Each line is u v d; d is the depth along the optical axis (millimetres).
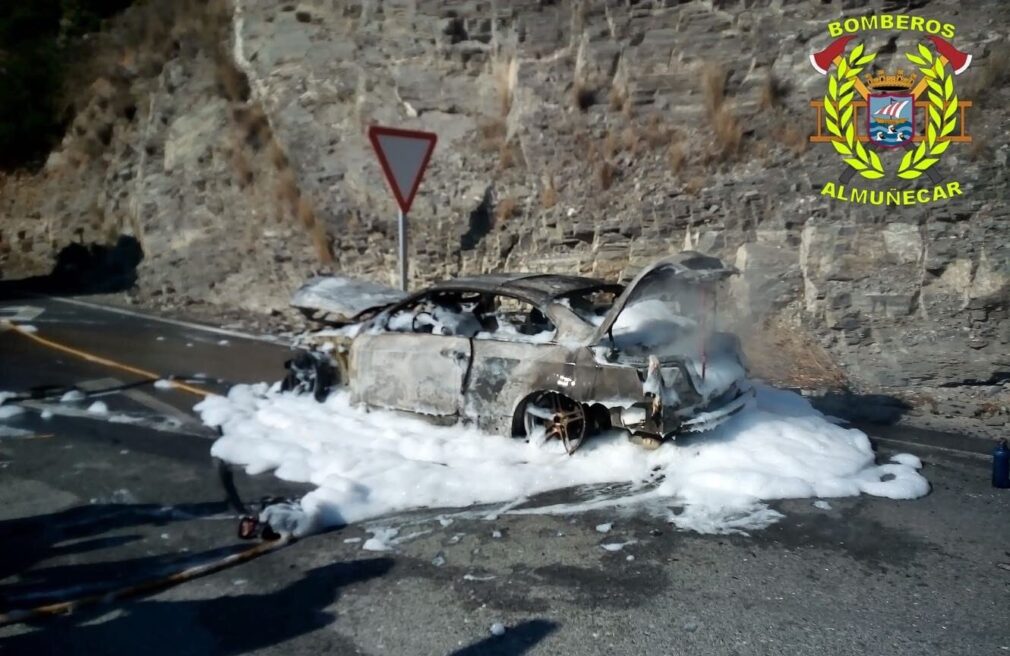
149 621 4016
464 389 6586
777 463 5809
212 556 4723
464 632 3885
